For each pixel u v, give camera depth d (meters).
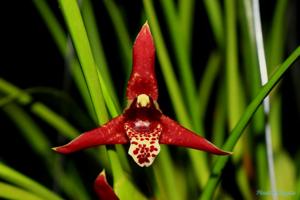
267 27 0.30
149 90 0.19
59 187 0.28
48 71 0.42
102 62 0.25
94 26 0.24
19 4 0.39
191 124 0.24
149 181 0.23
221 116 0.27
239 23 0.28
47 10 0.26
